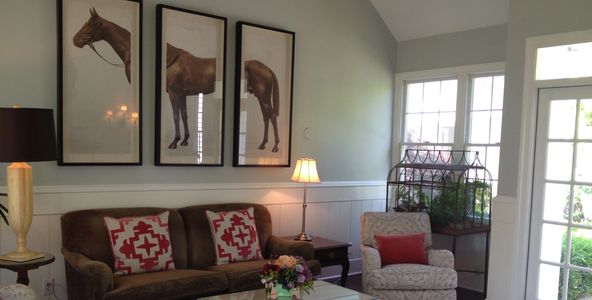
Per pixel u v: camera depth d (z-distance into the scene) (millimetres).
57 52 3381
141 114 3736
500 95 4688
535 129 3918
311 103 4797
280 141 4535
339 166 5047
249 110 4305
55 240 3432
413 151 5383
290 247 3875
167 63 3830
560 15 3719
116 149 3641
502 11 4520
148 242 3377
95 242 3324
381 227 4203
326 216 4930
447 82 5113
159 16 3768
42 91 3373
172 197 3938
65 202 3463
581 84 3635
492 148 4730
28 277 3148
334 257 4176
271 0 4469
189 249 3725
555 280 3832
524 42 3926
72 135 3451
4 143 2686
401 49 5496
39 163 3367
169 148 3869
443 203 4477
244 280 3400
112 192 3652
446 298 3693
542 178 3885
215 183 4176
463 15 4797
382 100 5422
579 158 3711
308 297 2959
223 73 4141
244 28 4238
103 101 3568
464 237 4910
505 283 3996
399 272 3613
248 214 4008
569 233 3760
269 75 4422
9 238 3279
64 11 3387
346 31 5055
